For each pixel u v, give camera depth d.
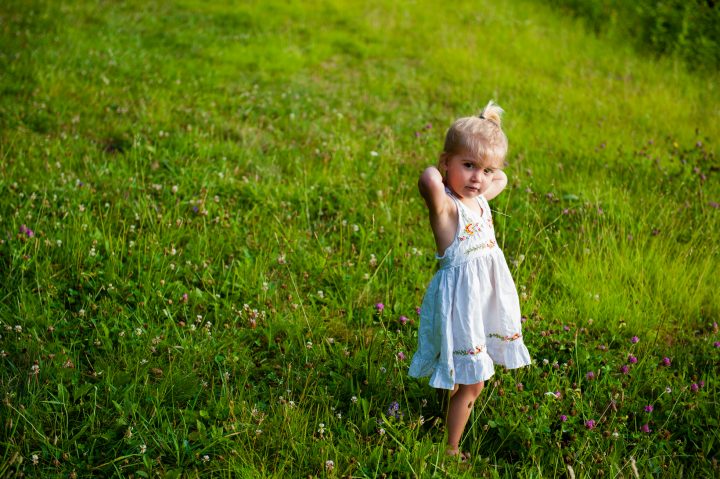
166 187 5.74
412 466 3.24
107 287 4.46
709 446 3.46
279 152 6.84
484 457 3.46
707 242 5.39
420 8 13.11
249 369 3.94
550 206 5.96
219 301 4.50
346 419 3.61
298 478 3.19
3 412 3.41
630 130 7.91
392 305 4.66
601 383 3.88
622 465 3.37
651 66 10.41
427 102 8.80
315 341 4.22
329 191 5.97
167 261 4.79
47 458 3.20
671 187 6.28
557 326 4.35
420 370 3.43
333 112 8.09
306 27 11.56
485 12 12.97
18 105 7.12
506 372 3.91
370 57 10.52
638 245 5.28
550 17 12.81
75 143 6.51
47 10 10.84
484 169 3.26
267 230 5.32
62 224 4.98
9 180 5.49
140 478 3.17
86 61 8.69
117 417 3.45
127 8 11.72
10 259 4.60
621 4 12.53
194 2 12.37
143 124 7.07
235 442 3.33
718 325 4.57
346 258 5.10
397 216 5.68
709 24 11.31
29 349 3.80
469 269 3.27
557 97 8.90
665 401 3.80
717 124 8.19
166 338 4.00
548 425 3.52
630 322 4.50
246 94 8.32
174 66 9.09
